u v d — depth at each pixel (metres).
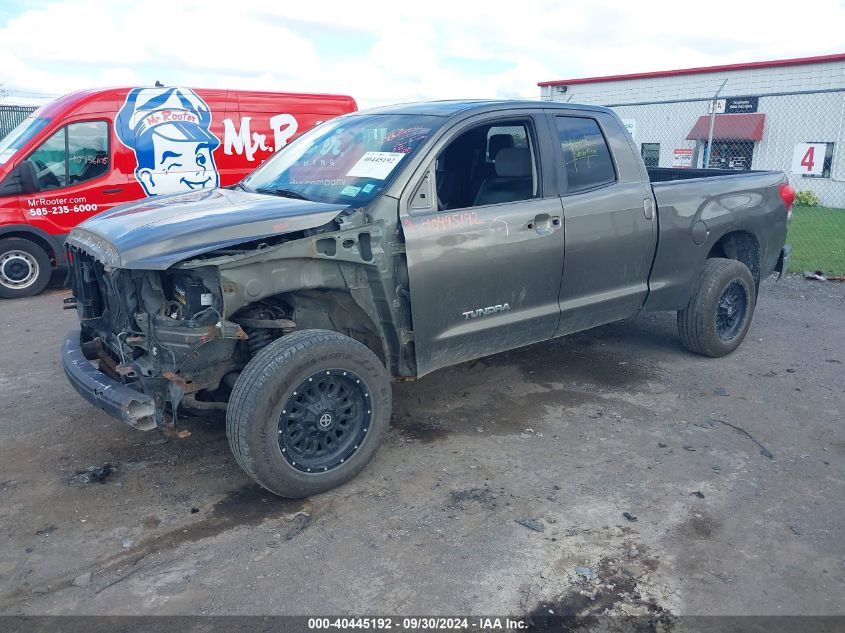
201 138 9.34
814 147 11.96
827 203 20.31
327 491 3.74
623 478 3.91
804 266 10.05
